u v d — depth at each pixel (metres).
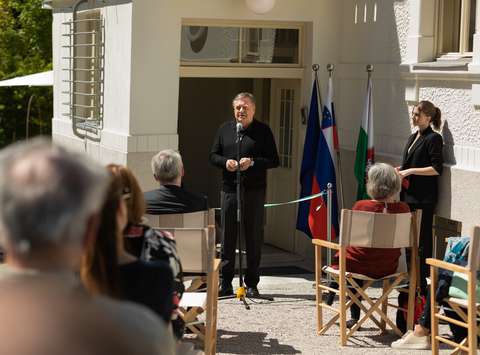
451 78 9.18
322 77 11.12
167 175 7.31
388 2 10.27
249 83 13.06
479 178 8.73
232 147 9.24
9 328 1.96
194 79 14.31
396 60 10.16
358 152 10.15
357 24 10.84
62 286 2.06
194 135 14.43
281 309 8.82
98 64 11.95
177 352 5.11
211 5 10.70
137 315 2.12
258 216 9.30
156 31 10.56
